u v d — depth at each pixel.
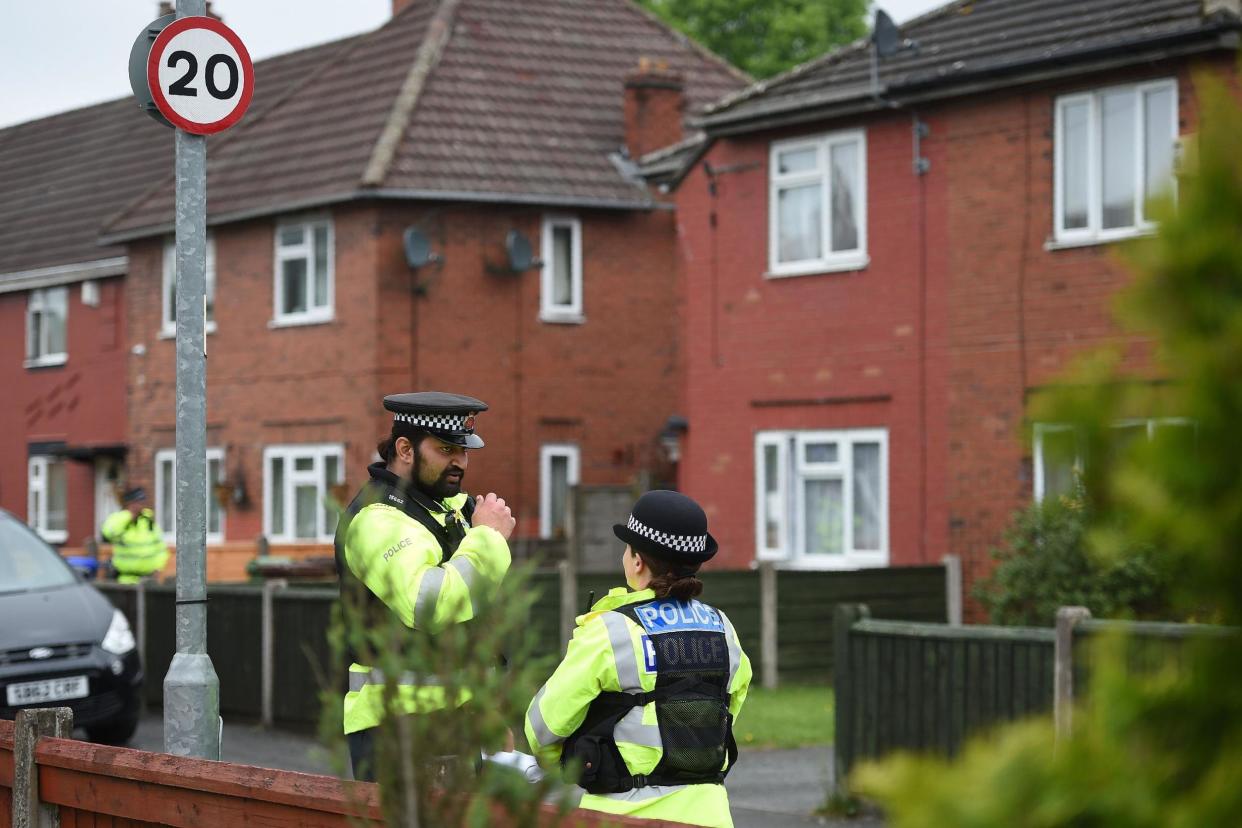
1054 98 32.41
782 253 37.50
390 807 5.77
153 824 9.38
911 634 17.19
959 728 16.72
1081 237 31.88
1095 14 32.69
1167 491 2.93
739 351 38.16
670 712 8.01
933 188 34.44
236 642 27.23
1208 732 3.00
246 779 8.48
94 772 9.88
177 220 11.84
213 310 50.34
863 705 17.66
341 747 6.06
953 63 33.88
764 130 37.59
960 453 33.88
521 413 47.28
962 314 33.88
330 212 46.66
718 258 38.66
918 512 34.56
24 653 22.16
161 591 29.12
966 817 2.98
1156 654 3.14
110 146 65.88
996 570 27.42
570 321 48.03
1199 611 3.04
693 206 39.31
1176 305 2.97
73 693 22.30
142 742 24.44
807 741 23.66
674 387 49.41
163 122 11.92
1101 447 3.03
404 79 48.88
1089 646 3.21
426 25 51.34
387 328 45.50
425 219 46.00
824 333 36.47
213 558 45.22
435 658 5.77
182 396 11.65
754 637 30.61
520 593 5.92
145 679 29.31
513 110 49.16
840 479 36.28
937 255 34.38
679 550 8.27
